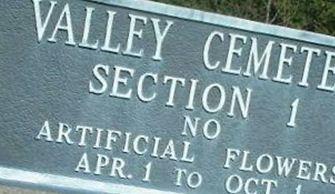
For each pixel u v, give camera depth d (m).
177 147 4.84
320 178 5.07
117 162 4.79
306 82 4.93
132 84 4.73
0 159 4.67
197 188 4.90
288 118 4.95
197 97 4.81
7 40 4.59
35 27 4.60
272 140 4.95
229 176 4.94
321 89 4.96
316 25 11.53
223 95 4.84
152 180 4.84
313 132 5.00
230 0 11.16
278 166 5.00
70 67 4.66
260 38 4.82
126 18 4.67
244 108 4.88
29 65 4.63
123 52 4.69
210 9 10.90
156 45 4.72
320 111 4.99
